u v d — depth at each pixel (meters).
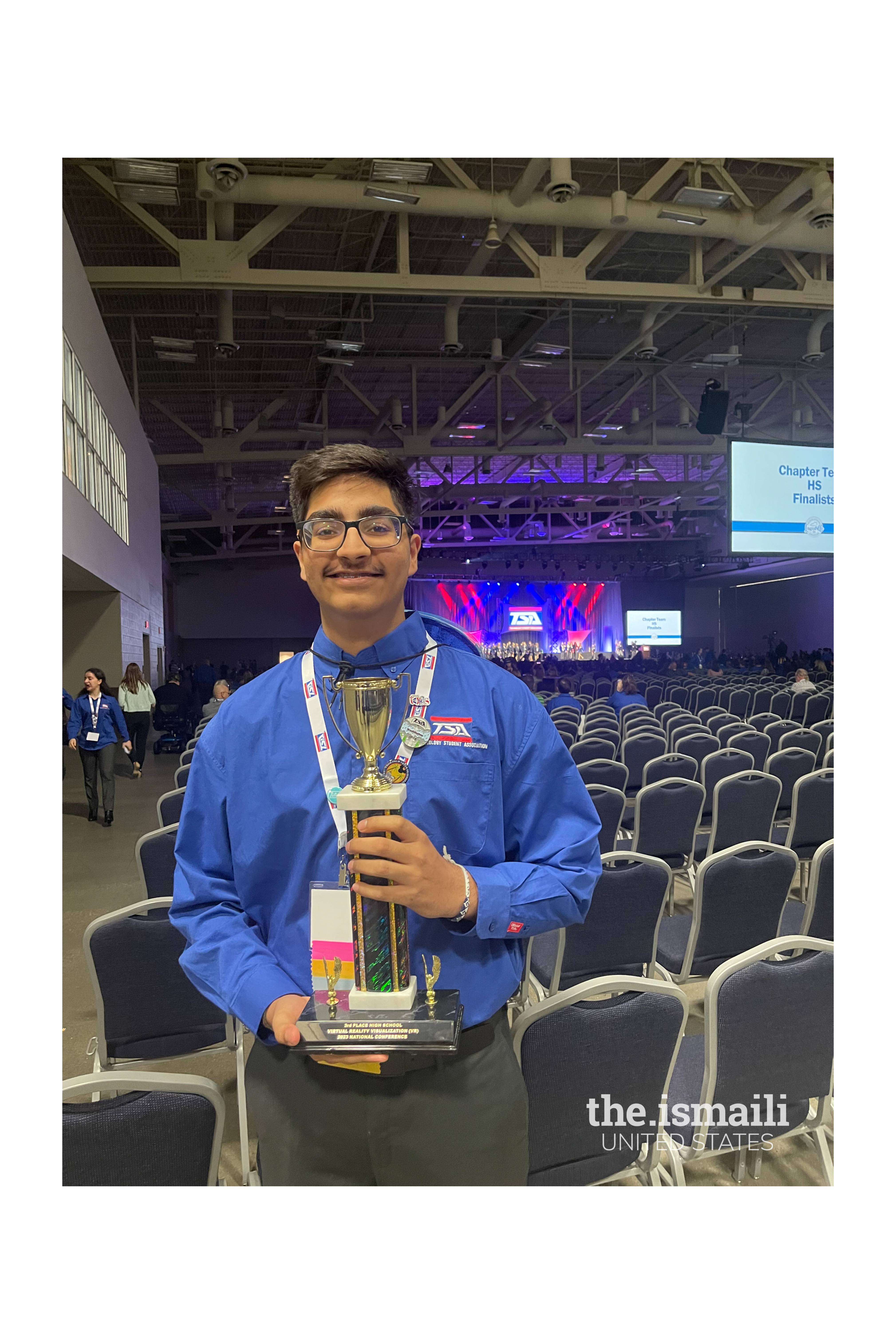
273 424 19.08
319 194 8.20
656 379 16.69
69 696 9.64
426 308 13.39
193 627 29.12
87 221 10.19
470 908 1.04
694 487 22.61
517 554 32.56
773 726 7.16
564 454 16.98
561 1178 1.72
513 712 1.19
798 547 13.45
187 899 1.19
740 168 9.70
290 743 1.16
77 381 8.12
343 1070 1.12
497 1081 1.16
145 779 9.94
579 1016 1.62
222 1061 2.94
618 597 33.69
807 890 4.16
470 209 8.55
